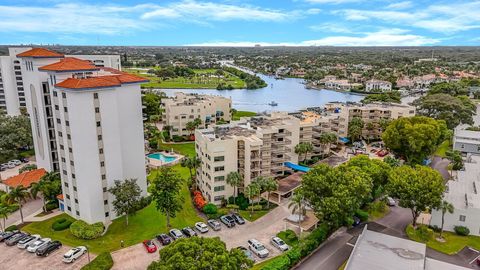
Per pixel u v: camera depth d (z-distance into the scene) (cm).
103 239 7238
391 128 11519
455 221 7319
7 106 16762
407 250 6028
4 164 11262
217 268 4416
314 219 8038
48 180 8325
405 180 7406
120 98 8119
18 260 6481
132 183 7762
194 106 15575
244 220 7931
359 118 14475
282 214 8331
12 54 16262
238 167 9094
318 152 12581
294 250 6334
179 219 8100
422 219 8012
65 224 7656
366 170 8350
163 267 4384
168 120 15912
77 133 7319
